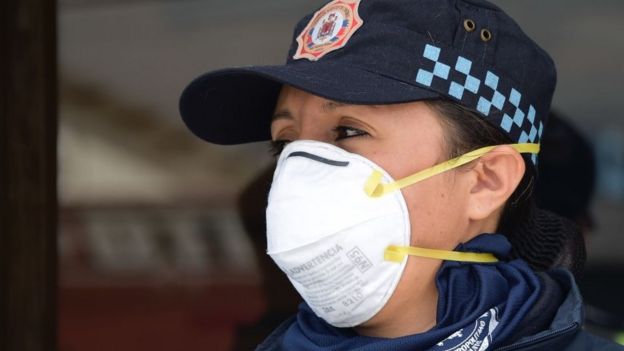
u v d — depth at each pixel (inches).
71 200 203.8
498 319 97.6
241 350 196.5
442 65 98.5
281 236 100.5
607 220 179.5
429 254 100.0
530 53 103.8
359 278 99.5
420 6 99.7
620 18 178.7
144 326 203.6
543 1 180.5
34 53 149.2
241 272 196.9
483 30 100.7
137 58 197.2
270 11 189.3
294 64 102.7
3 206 149.9
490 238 102.5
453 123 99.7
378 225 98.5
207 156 197.3
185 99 111.7
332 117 101.8
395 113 99.6
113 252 204.5
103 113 200.5
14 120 149.4
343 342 103.0
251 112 116.4
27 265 151.2
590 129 180.5
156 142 200.4
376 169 99.2
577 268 110.2
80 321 206.4
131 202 202.8
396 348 96.8
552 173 163.6
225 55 193.8
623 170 179.6
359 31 100.6
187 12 192.4
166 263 201.3
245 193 193.5
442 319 98.7
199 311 200.2
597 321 178.7
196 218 199.9
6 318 151.3
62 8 196.2
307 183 100.0
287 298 194.9
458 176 101.2
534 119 104.5
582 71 181.2
